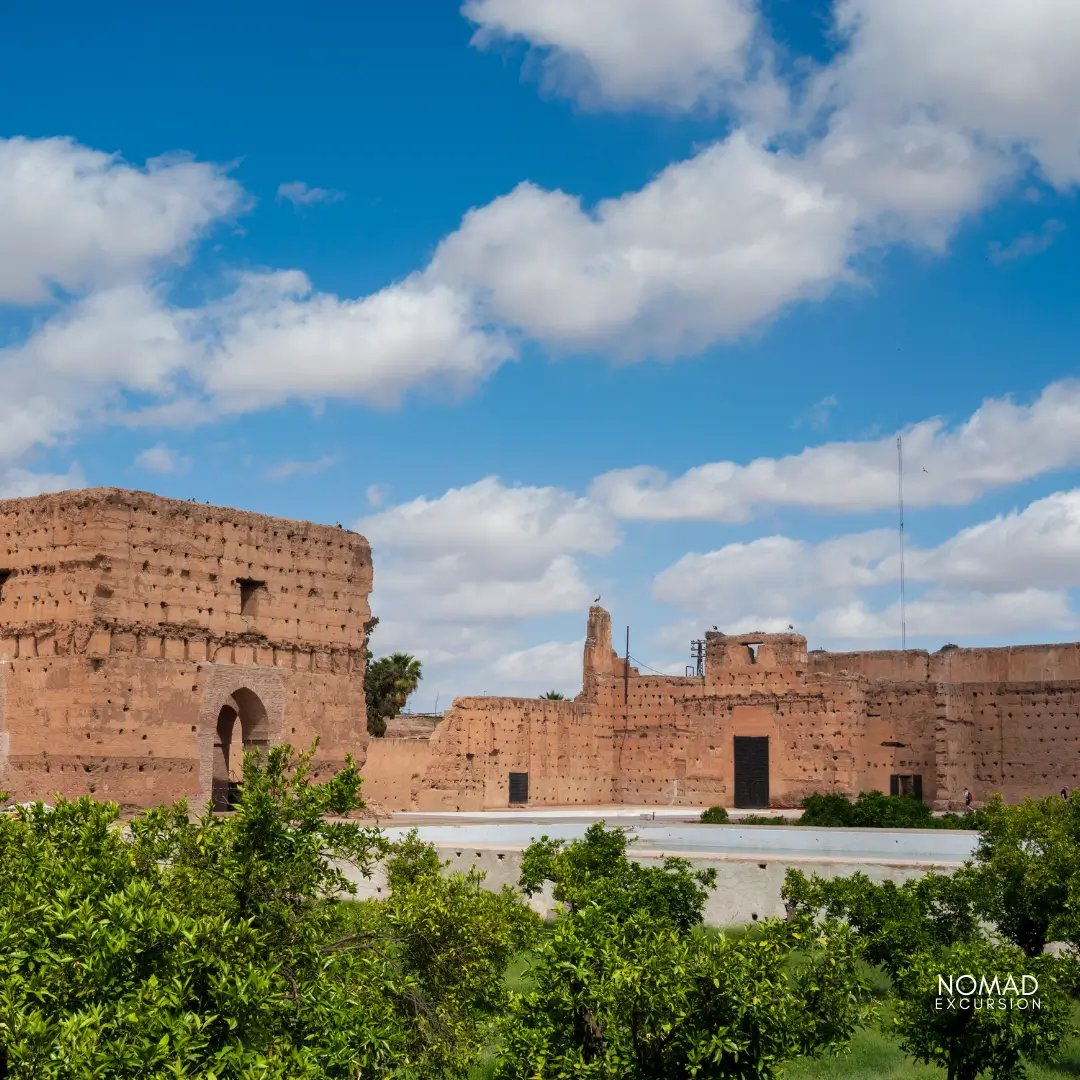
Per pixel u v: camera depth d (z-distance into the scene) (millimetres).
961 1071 30453
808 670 91875
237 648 65438
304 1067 21094
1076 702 81688
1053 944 44500
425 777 84375
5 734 60906
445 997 31688
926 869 49219
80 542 60344
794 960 40781
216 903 25375
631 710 96062
